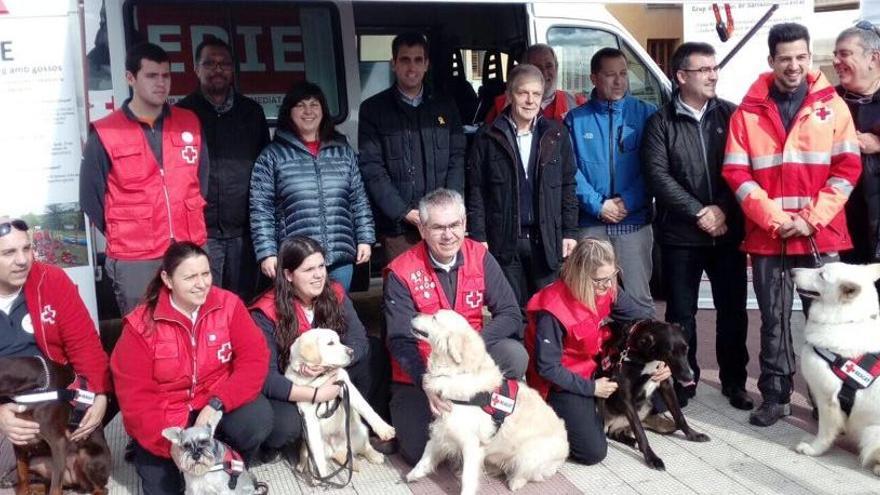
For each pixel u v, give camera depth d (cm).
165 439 329
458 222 366
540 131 441
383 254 477
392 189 448
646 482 358
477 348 334
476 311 389
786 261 411
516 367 380
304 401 358
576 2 384
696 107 431
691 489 351
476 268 388
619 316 402
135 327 327
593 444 372
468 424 334
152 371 330
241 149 443
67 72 420
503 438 346
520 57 632
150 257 393
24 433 318
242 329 349
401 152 451
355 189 444
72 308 349
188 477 310
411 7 624
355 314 402
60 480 326
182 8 507
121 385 329
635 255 461
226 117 442
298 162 424
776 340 416
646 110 466
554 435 357
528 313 395
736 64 785
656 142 433
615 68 456
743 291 446
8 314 337
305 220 424
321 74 550
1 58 409
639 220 462
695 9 775
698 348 558
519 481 351
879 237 414
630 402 383
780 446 393
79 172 422
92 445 343
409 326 376
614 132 461
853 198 430
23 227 329
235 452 331
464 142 478
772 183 407
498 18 651
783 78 398
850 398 362
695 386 458
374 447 397
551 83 545
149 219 391
